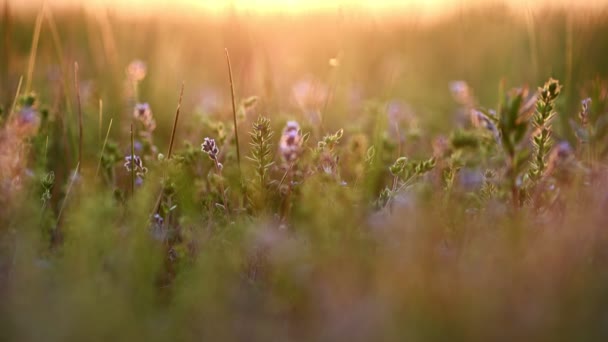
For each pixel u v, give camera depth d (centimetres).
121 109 104
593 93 83
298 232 71
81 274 63
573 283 61
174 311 63
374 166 84
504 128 75
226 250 68
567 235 65
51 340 59
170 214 78
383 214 74
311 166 77
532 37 106
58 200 86
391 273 61
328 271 63
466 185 81
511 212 72
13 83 103
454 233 69
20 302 61
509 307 59
